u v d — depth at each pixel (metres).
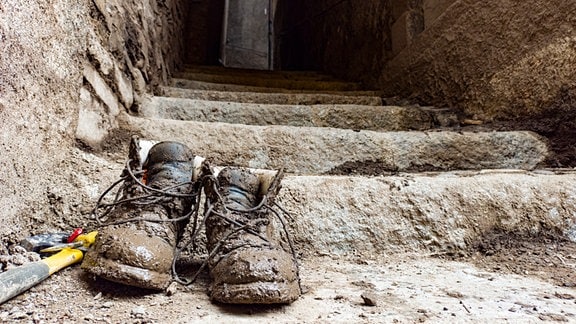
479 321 0.57
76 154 1.07
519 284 0.76
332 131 1.52
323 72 3.88
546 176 1.17
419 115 1.92
